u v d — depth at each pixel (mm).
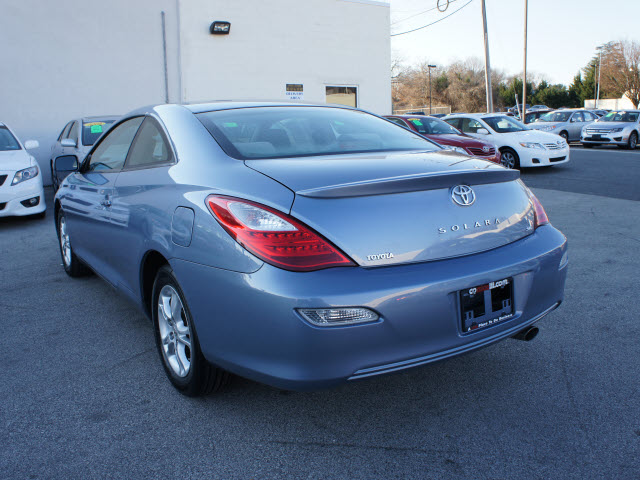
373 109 16266
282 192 2006
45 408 2514
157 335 2750
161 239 2432
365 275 1919
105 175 3420
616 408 2418
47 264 5184
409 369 2041
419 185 2064
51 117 11516
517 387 2641
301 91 14859
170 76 12836
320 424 2359
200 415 2441
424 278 1976
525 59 31094
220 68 13508
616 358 2910
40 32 11188
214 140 2518
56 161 4016
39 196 7309
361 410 2473
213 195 2160
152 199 2590
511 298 2234
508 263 2180
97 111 12008
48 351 3162
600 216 6930
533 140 11914
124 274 3082
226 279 2025
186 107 2914
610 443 2158
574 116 22500
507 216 2312
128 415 2445
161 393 2650
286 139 2627
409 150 2725
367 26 15758
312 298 1847
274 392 2654
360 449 2168
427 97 80438
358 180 2057
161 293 2641
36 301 4070
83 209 3699
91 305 3965
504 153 12203
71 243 4301
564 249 2479
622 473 1973
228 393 2645
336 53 15305
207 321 2172
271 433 2293
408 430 2297
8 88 11000
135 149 3127
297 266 1886
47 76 11367
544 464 2039
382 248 1966
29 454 2152
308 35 14742
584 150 19219
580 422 2316
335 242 1917
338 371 1918
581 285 4148
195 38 13062
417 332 1984
